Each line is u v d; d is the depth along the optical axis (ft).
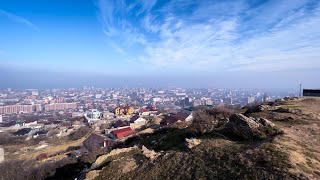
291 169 46.32
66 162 165.99
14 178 167.53
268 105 129.18
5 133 417.08
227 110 141.08
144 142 151.12
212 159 62.49
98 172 79.87
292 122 85.81
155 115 439.22
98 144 250.57
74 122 507.71
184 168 62.90
